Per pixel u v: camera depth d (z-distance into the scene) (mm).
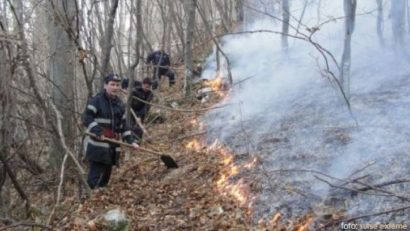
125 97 8469
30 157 6582
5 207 5629
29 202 5637
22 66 5910
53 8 6441
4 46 5266
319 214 4199
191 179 5883
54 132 6082
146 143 7832
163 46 14875
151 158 6988
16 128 6145
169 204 5273
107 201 5543
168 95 10781
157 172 6379
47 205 5934
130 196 5641
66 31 6500
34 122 6359
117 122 5957
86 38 7676
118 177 6453
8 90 5375
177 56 15172
